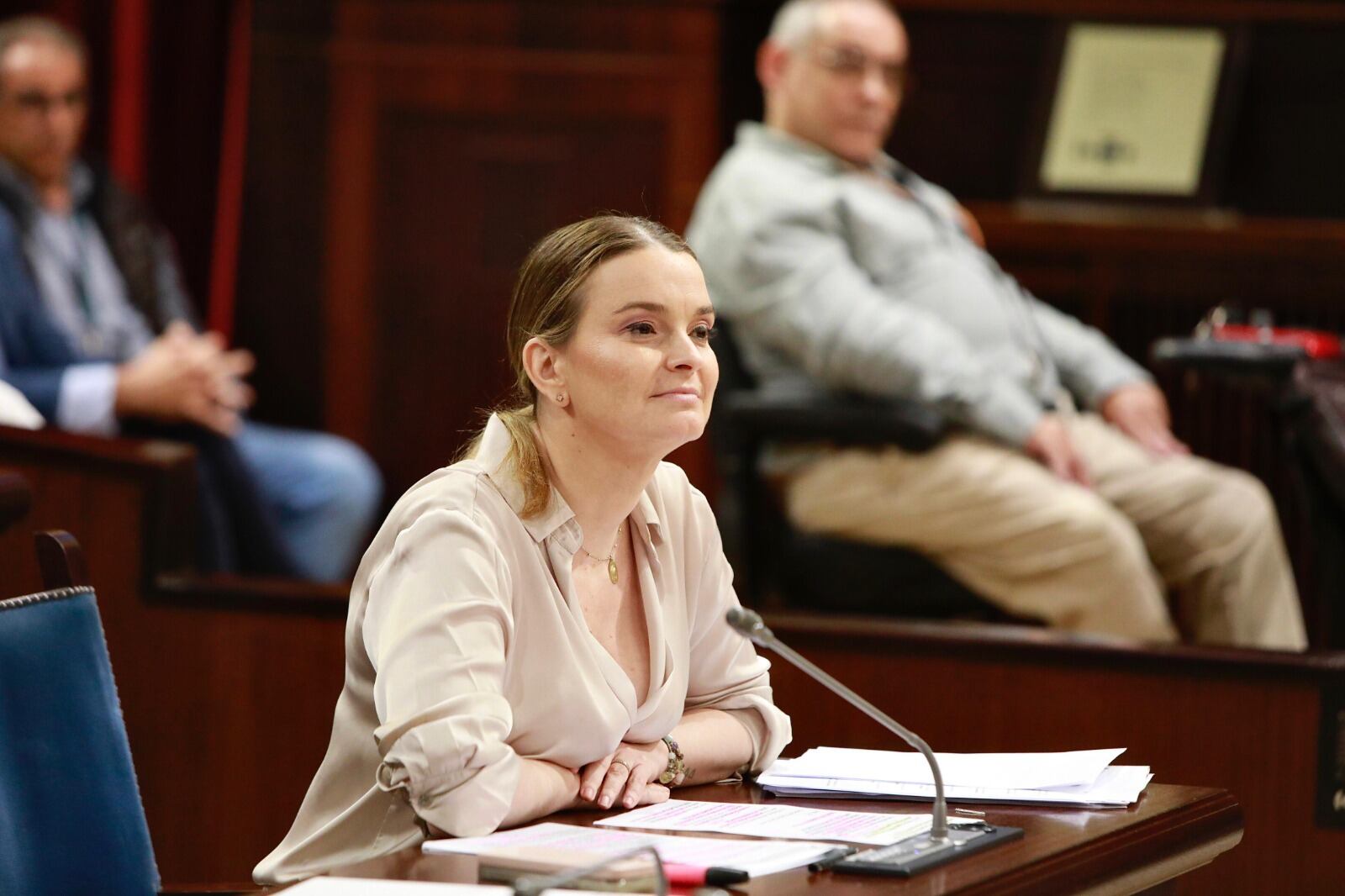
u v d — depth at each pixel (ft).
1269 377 35.96
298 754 35.27
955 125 61.41
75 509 35.37
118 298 51.08
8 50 49.16
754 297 41.88
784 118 44.65
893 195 44.42
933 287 43.21
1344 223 59.93
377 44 60.03
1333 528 35.65
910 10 61.16
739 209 42.88
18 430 35.12
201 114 59.98
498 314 60.29
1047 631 34.37
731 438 40.91
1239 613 42.45
